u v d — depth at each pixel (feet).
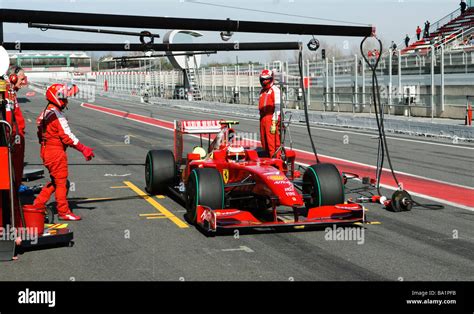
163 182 34.58
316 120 101.24
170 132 81.82
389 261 21.52
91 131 83.46
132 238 25.08
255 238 24.89
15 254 22.67
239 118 114.83
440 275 19.95
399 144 65.21
